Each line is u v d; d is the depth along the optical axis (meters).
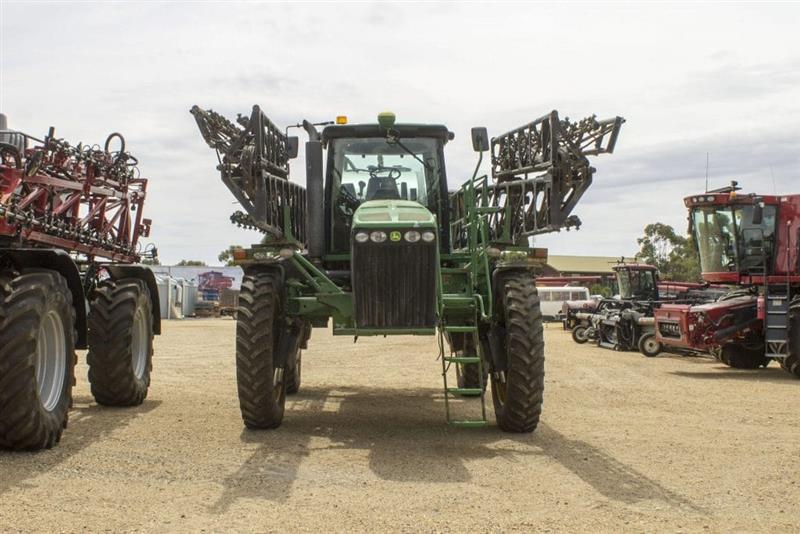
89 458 5.70
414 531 4.12
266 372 6.78
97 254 8.27
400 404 9.12
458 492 4.94
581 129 7.50
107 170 8.32
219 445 6.34
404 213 6.49
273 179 7.61
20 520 4.15
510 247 7.44
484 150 7.08
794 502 4.82
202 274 53.81
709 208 14.81
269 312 6.82
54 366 6.19
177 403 8.77
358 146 7.79
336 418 7.97
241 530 4.08
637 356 17.09
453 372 12.87
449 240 7.76
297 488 4.99
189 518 4.27
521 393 6.80
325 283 7.07
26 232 6.39
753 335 14.04
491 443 6.62
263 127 7.23
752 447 6.59
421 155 7.79
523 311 6.84
